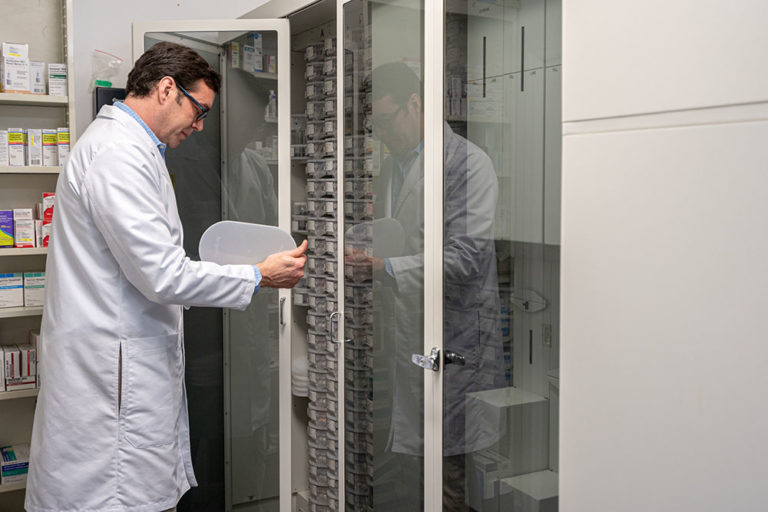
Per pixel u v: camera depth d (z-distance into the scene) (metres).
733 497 0.96
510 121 1.47
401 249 1.89
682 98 0.98
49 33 2.50
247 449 2.66
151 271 1.54
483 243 1.58
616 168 1.07
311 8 2.30
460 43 1.62
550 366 1.41
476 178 1.59
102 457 1.62
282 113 2.45
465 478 1.69
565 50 1.15
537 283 1.43
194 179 2.57
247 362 2.64
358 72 2.05
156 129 1.73
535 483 1.46
